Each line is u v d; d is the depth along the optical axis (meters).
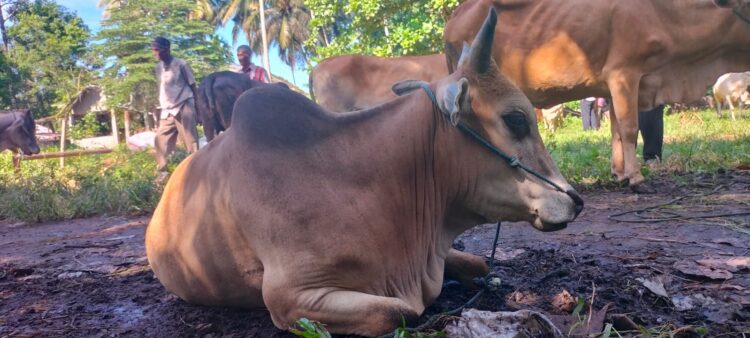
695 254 4.04
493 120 2.91
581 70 6.25
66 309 3.71
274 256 2.71
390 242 2.80
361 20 13.98
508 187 2.95
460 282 3.46
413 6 13.77
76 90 32.78
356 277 2.72
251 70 10.57
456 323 2.69
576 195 2.93
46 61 35.28
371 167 2.83
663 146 9.60
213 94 9.78
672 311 3.09
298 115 2.90
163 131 9.79
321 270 2.66
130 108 30.64
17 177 10.44
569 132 16.83
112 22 31.47
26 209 7.83
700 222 4.88
